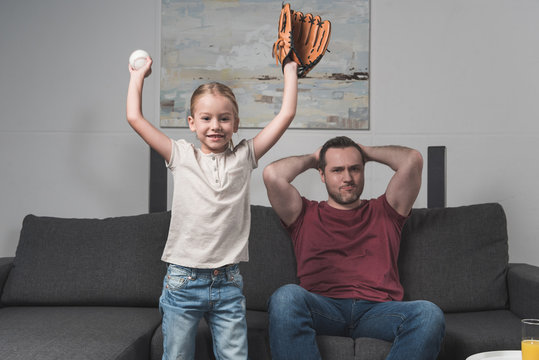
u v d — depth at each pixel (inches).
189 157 64.6
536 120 99.2
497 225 81.8
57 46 100.9
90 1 100.8
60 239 81.3
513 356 56.0
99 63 100.7
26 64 100.9
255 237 81.6
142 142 100.5
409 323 61.5
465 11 100.1
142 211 100.4
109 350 57.6
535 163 99.0
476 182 99.6
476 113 99.8
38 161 100.6
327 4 99.7
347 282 72.4
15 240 100.3
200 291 61.4
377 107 100.1
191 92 99.6
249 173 66.6
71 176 100.6
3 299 78.3
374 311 67.8
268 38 99.4
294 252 80.4
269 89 99.1
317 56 64.1
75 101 100.6
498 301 78.6
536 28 99.6
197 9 99.7
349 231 76.1
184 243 62.4
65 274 78.6
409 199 76.7
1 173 100.6
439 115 100.1
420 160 76.9
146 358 64.5
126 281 78.4
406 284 78.4
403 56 100.2
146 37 100.5
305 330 62.0
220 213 62.6
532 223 98.8
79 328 64.5
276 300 63.0
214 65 99.5
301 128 99.4
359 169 78.7
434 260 79.2
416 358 59.5
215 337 63.1
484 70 99.8
